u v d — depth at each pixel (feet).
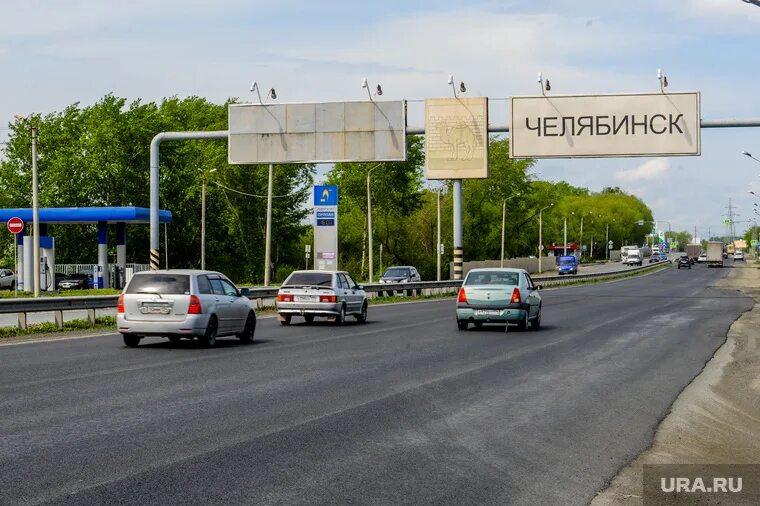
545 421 38.68
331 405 42.22
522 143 128.36
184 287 71.67
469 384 50.55
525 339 82.48
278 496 25.20
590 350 72.08
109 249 307.58
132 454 30.66
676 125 124.47
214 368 57.41
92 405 41.50
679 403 44.98
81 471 28.02
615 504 25.32
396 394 46.14
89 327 93.61
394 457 30.73
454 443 33.40
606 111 126.21
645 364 62.44
